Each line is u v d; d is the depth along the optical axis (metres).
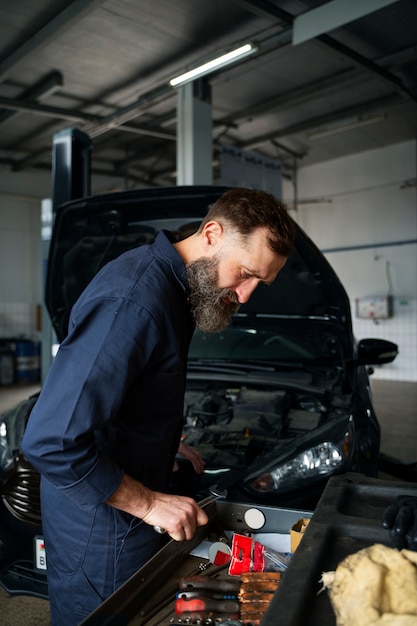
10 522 1.82
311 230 9.50
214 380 2.66
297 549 0.80
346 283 9.08
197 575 1.05
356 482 1.06
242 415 2.35
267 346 2.81
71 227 2.02
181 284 1.07
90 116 6.92
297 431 2.16
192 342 2.96
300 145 8.52
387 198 8.59
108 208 1.99
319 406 2.40
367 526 0.86
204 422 2.37
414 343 8.35
